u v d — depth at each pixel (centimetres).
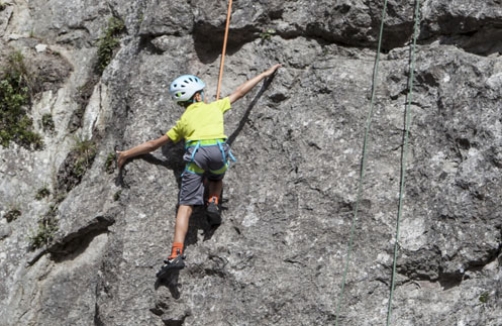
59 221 1510
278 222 1359
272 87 1424
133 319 1354
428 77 1367
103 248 1462
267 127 1409
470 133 1319
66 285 1488
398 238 1319
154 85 1456
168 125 1426
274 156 1395
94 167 1538
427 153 1341
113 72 1588
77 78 1647
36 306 1488
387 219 1332
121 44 1609
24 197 1568
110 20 1633
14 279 1502
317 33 1439
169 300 1359
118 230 1403
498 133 1304
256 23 1450
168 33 1492
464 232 1288
